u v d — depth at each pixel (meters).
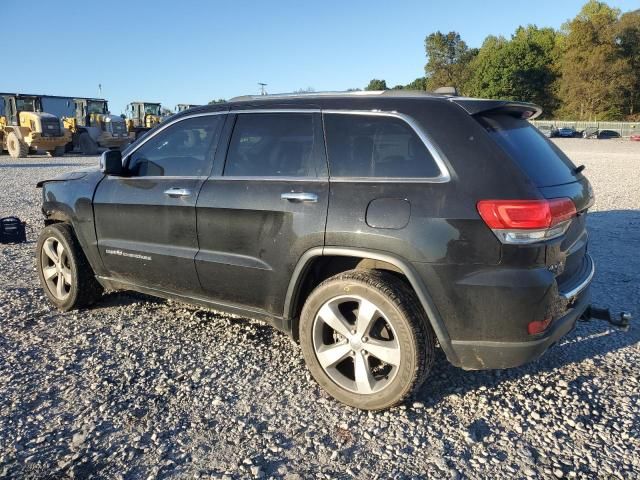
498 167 3.07
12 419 3.26
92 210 4.67
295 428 3.21
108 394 3.56
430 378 3.81
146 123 34.25
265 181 3.72
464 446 3.05
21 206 11.53
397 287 3.25
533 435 3.15
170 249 4.19
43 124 27.34
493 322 3.06
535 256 2.99
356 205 3.31
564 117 80.56
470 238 3.03
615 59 74.31
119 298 5.40
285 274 3.61
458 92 3.74
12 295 5.49
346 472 2.83
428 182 3.18
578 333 4.55
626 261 6.68
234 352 4.21
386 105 3.45
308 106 3.72
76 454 2.95
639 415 3.33
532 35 92.00
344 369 3.61
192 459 2.92
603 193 12.96
